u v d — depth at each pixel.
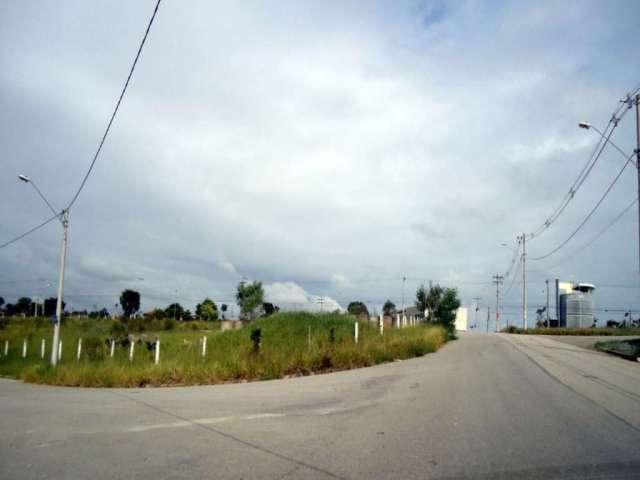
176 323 68.19
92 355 29.97
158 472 6.42
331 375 17.81
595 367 18.55
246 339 30.09
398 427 8.73
